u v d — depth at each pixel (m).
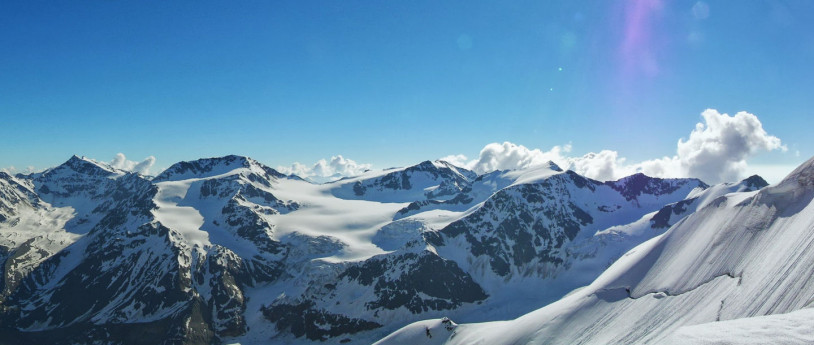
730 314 75.00
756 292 73.81
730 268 89.38
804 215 80.94
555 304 131.50
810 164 92.06
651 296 102.81
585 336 104.75
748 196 106.00
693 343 35.09
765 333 33.34
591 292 121.69
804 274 65.81
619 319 103.00
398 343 142.00
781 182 96.44
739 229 98.12
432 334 140.62
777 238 83.94
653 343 83.06
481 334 130.12
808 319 34.03
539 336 114.44
